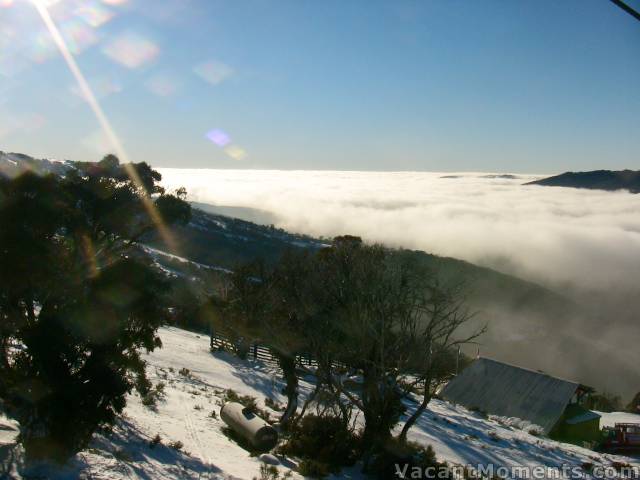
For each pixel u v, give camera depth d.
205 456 13.41
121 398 10.88
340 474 15.10
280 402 22.97
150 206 12.96
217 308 31.31
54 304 10.74
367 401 17.58
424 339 17.30
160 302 11.49
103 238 12.22
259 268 26.81
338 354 17.81
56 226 10.89
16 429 11.39
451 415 26.95
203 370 26.09
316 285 17.81
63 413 10.07
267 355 32.50
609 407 47.75
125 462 11.29
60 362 10.34
